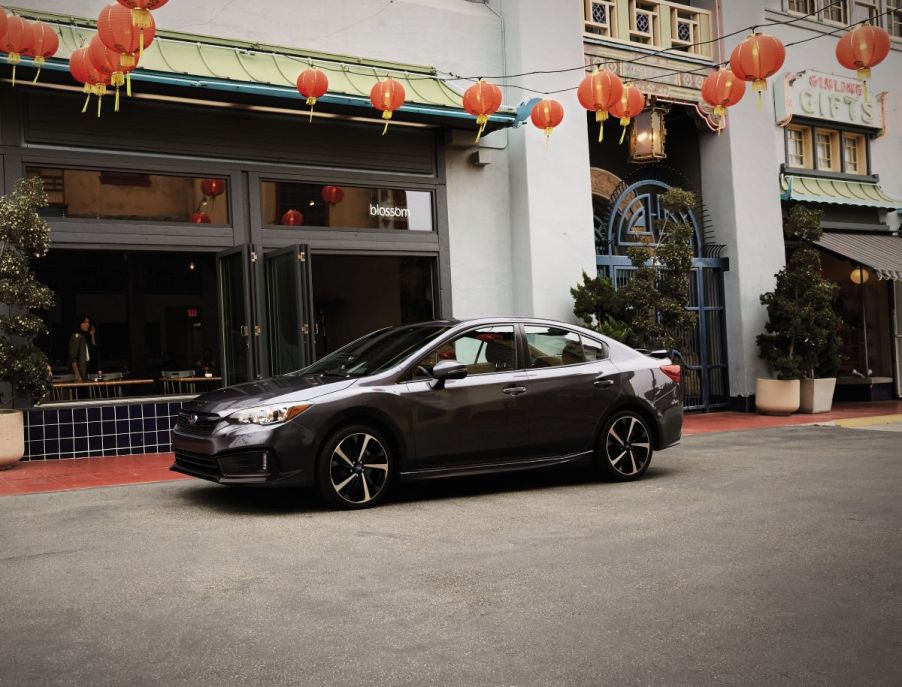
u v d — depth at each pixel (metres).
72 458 10.24
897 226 19.02
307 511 6.99
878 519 6.48
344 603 4.52
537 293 13.54
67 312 14.63
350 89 11.53
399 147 12.74
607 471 8.23
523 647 3.87
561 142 13.98
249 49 11.52
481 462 7.60
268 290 11.52
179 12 11.23
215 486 8.29
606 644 3.91
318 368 8.03
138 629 4.14
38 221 9.34
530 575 5.02
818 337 15.28
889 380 18.67
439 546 5.75
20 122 10.03
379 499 7.18
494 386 7.65
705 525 6.31
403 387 7.27
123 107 10.64
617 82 9.99
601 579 4.94
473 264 13.43
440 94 12.53
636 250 13.48
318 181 12.02
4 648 3.89
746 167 16.38
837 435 12.30
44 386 9.52
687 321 13.59
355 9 12.59
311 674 3.58
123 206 10.66
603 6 15.18
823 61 17.98
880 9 19.27
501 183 13.81
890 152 19.20
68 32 10.09
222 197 11.36
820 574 5.02
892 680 3.50
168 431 10.84
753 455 10.18
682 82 15.65
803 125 17.66
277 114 11.73
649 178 17.14
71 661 3.73
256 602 4.55
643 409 8.46
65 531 6.31
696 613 4.34
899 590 4.71
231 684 3.48
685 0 16.55
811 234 15.40
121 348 15.14
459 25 13.55
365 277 14.92
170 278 15.62
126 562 5.38
